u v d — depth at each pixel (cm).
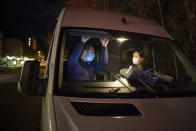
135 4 1059
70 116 166
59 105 178
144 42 289
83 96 190
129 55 298
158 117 174
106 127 157
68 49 253
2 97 956
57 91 195
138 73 231
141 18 305
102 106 179
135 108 181
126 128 158
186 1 623
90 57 252
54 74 207
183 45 848
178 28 888
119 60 289
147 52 313
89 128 155
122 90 208
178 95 215
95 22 257
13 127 524
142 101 191
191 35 612
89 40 263
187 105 198
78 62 247
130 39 257
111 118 165
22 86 207
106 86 213
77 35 245
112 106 180
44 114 203
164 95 209
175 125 169
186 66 268
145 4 1007
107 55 267
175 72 282
